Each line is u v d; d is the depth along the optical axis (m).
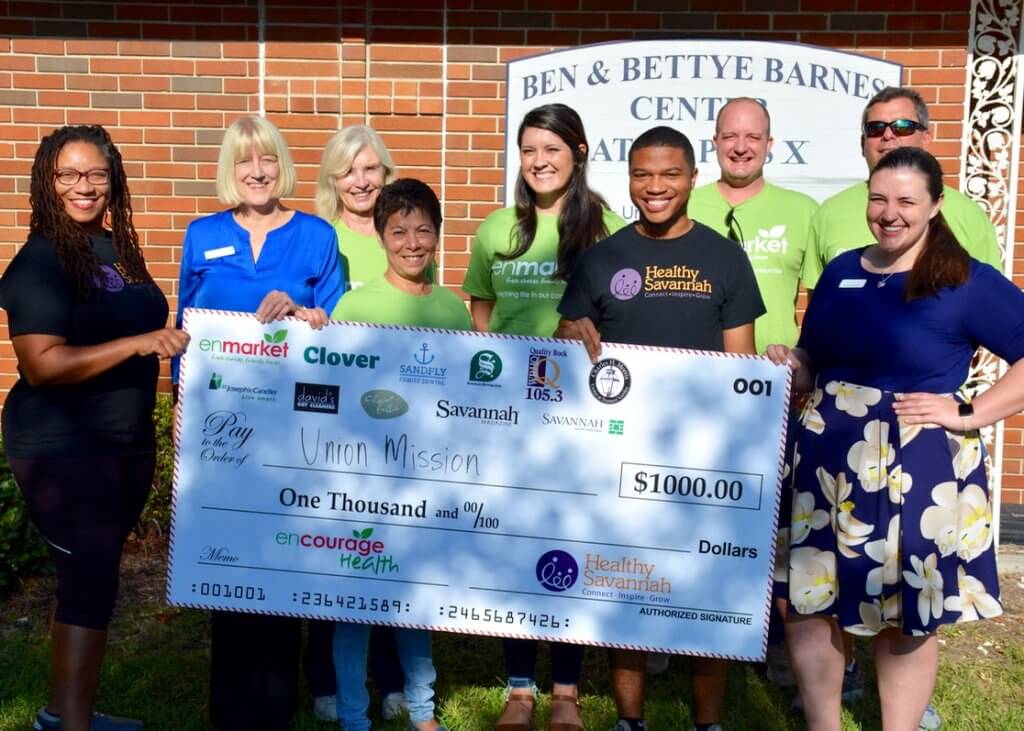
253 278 4.04
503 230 4.26
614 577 3.68
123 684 4.46
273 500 3.73
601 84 6.16
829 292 3.53
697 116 6.14
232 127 4.06
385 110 6.30
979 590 3.34
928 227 3.36
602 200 4.34
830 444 3.42
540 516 3.68
